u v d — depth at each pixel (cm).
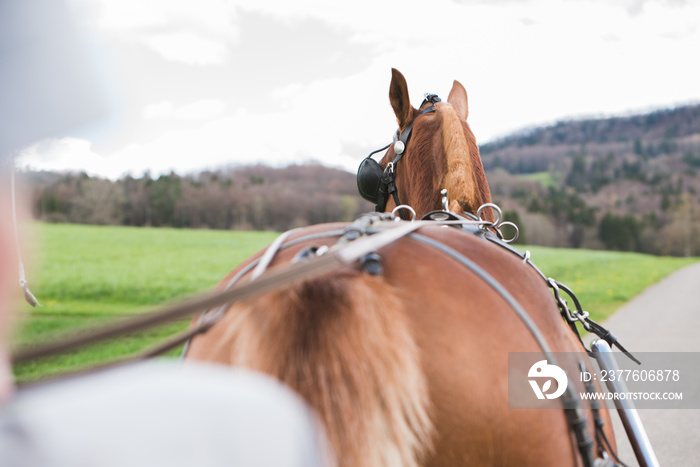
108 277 2698
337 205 7925
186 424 62
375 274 152
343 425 120
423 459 144
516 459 157
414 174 354
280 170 9769
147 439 60
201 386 66
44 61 58
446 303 158
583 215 9881
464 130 362
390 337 131
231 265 3294
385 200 398
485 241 216
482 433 150
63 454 57
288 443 64
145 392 64
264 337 128
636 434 231
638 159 16375
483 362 154
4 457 54
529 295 195
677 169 15638
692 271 4025
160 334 1218
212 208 7231
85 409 60
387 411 125
